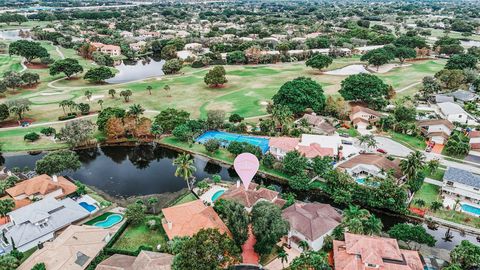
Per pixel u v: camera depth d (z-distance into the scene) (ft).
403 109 449.89
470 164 354.74
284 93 467.52
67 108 507.30
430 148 386.32
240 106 520.01
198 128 419.95
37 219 249.55
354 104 521.65
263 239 222.07
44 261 213.25
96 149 404.16
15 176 320.70
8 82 570.87
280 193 323.16
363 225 242.58
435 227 273.13
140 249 233.14
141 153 410.93
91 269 217.56
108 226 264.93
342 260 215.92
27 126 444.14
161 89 609.83
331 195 309.42
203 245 195.21
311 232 238.07
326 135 400.88
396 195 280.72
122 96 564.71
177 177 350.23
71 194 302.25
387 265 210.59
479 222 271.28
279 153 366.84
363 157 346.33
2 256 211.20
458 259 216.95
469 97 529.45
